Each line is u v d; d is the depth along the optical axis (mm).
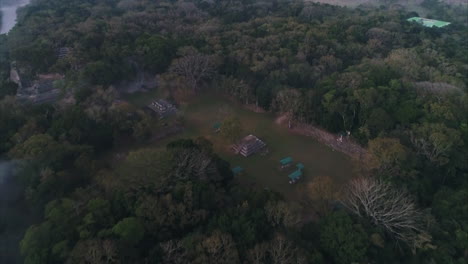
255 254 46062
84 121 75312
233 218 51156
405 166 63812
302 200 64812
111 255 42844
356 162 73125
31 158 61562
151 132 83125
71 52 107562
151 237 49656
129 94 101625
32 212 55750
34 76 106625
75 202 52625
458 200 58656
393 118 77188
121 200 52500
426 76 97250
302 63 103125
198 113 95938
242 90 96375
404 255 52625
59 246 45188
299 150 81312
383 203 55469
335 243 49938
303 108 86062
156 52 104062
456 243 52312
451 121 72875
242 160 77750
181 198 52844
